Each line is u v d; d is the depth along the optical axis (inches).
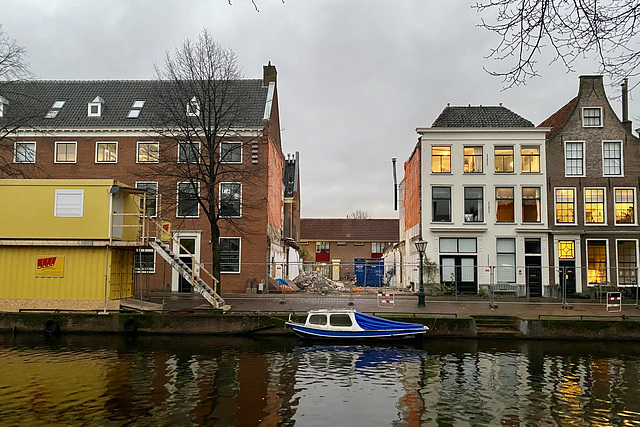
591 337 725.3
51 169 1151.6
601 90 1135.0
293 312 759.1
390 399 445.7
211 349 649.0
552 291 1064.2
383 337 704.4
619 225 1103.6
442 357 617.0
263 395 450.9
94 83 1283.2
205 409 411.5
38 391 455.2
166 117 1066.7
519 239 1111.0
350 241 2180.1
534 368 561.9
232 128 1113.4
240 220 1128.8
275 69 1326.3
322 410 414.3
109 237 777.6
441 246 1125.7
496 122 1164.5
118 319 745.6
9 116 1064.8
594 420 396.8
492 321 764.0
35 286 779.4
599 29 203.3
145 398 437.7
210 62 961.5
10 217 788.0
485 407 426.6
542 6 202.7
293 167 1932.8
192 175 994.1
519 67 217.5
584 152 1126.4
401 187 1562.5
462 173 1136.2
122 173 1146.7
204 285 842.2
